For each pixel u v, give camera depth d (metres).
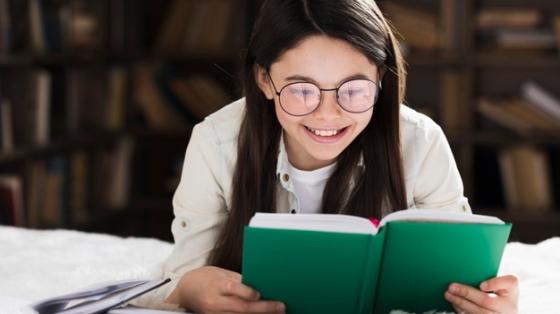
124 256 1.92
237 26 3.93
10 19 3.18
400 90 1.47
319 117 1.35
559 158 3.89
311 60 1.33
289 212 1.60
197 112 4.03
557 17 3.81
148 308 1.41
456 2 3.85
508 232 1.25
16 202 3.02
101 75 3.84
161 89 4.03
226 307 1.30
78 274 1.72
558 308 1.49
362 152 1.55
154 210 4.14
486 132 3.90
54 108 3.58
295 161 1.57
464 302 1.28
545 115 3.83
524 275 1.74
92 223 3.79
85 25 3.73
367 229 1.19
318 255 1.20
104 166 3.91
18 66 3.21
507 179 3.87
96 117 3.84
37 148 3.23
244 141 1.56
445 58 3.84
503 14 3.85
